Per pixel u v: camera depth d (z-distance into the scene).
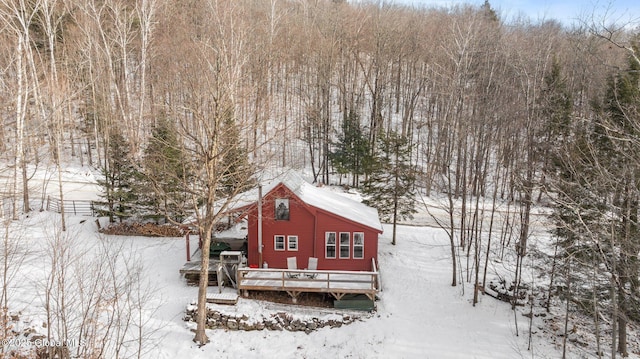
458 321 22.12
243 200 23.84
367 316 22.12
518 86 36.03
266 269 22.47
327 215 24.30
